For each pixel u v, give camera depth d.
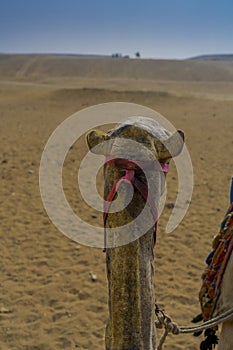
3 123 21.08
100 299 6.63
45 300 6.59
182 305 6.48
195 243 8.32
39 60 97.19
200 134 18.05
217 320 3.04
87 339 5.80
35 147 15.32
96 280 7.09
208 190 11.16
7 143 16.17
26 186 11.12
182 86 50.78
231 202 3.88
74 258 7.74
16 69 88.19
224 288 3.39
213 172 12.77
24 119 22.36
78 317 6.22
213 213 9.71
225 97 32.84
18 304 6.47
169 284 6.99
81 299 6.63
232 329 3.18
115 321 2.08
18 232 8.63
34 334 5.88
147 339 2.11
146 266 2.14
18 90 39.47
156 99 29.77
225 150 15.38
